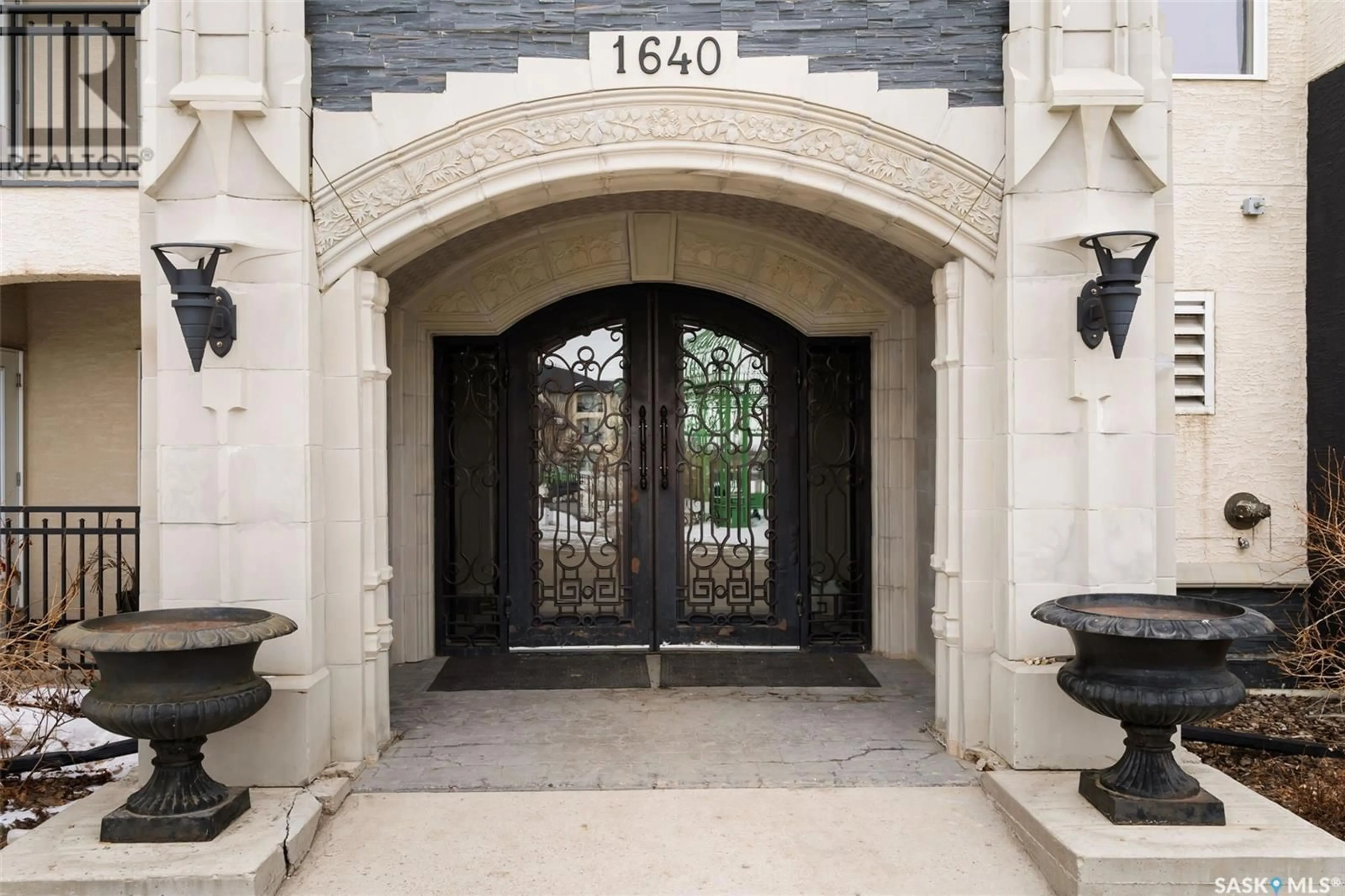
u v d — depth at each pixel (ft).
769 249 18.45
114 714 9.76
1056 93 12.16
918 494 18.54
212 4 12.07
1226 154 18.26
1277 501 18.24
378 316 13.47
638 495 19.52
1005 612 12.78
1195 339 18.33
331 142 12.57
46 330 22.77
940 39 13.00
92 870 9.49
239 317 12.17
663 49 12.75
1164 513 12.87
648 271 18.60
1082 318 12.25
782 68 12.84
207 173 12.17
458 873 10.35
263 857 9.83
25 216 17.49
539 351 19.43
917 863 10.61
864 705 15.90
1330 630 17.43
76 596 21.90
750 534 19.66
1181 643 10.05
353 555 12.91
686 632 19.63
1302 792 12.36
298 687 11.98
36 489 22.68
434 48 12.78
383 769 13.00
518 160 12.80
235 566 12.09
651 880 10.19
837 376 19.72
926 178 12.98
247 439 12.17
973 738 13.26
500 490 19.27
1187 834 10.15
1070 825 10.39
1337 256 17.31
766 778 12.69
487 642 19.44
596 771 12.91
